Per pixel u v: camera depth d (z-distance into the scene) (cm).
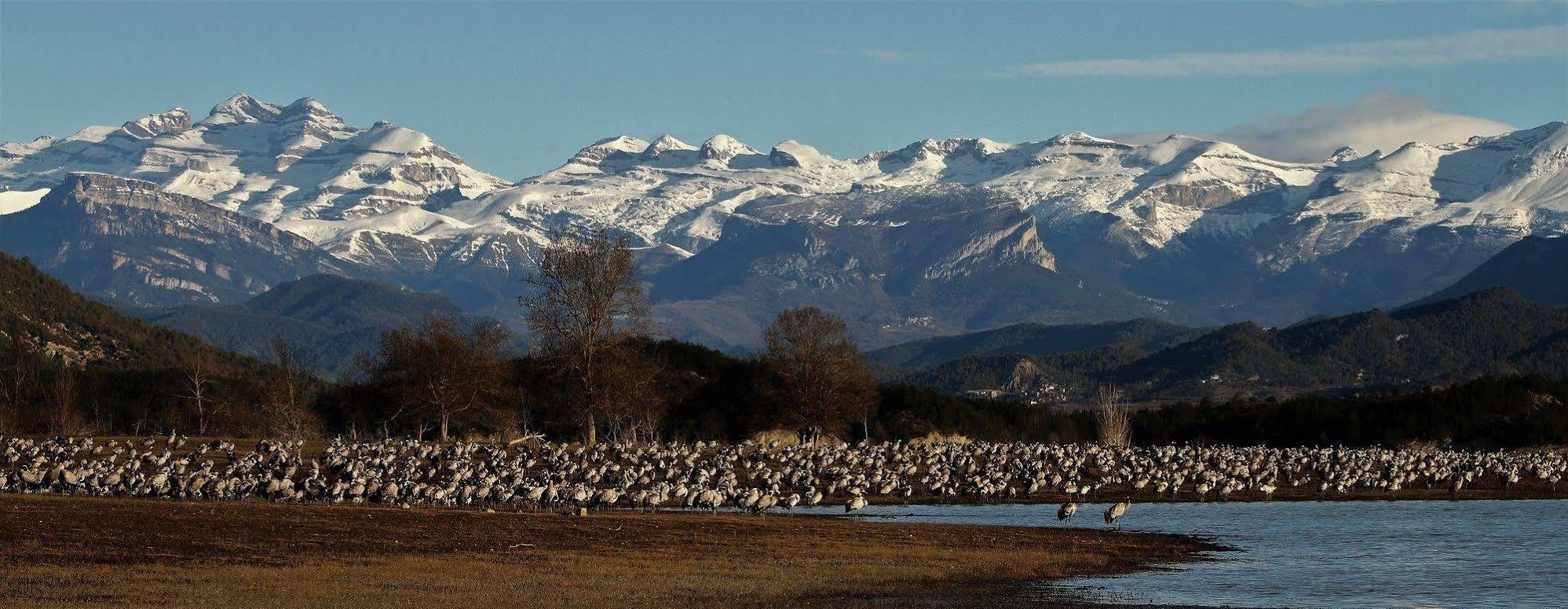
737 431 15712
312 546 5941
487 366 14138
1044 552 6806
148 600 4722
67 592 4778
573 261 13550
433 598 4997
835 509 9394
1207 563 6575
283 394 14400
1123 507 8344
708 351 17725
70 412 14425
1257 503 10212
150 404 15338
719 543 6619
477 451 11900
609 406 13438
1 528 5878
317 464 10094
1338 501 10425
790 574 5834
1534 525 8494
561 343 13612
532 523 6981
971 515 9100
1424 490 11312
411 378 13912
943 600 5366
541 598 5097
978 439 17088
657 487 8725
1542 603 5516
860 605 5206
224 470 9369
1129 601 5428
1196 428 19338
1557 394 17712
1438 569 6419
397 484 8119
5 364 15962
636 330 13938
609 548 6297
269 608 4694
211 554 5625
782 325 15812
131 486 7844
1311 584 5922
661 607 5059
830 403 15438
